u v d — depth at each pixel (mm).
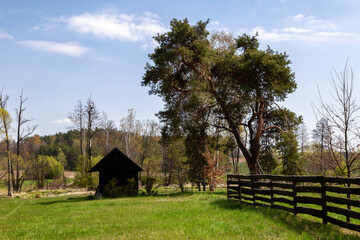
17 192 47250
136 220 12539
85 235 10008
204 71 33281
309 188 10211
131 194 34469
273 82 31641
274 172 45406
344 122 10211
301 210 10641
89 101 55844
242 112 33500
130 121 68062
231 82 32531
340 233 8172
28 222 14742
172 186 59219
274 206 12688
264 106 37188
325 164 11422
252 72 31141
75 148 109688
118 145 80688
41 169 67688
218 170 31734
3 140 42469
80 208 20281
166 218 12523
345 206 14422
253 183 14820
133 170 37312
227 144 42000
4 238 10266
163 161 73812
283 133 38062
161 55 31656
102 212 16781
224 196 24469
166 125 36219
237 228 9500
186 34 32625
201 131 34062
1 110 41906
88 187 49562
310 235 8094
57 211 19484
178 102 35062
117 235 9688
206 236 8633
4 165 47188
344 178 8562
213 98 33469
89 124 55281
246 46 36062
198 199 21703
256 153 33625
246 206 14461
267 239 8086
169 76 33875
